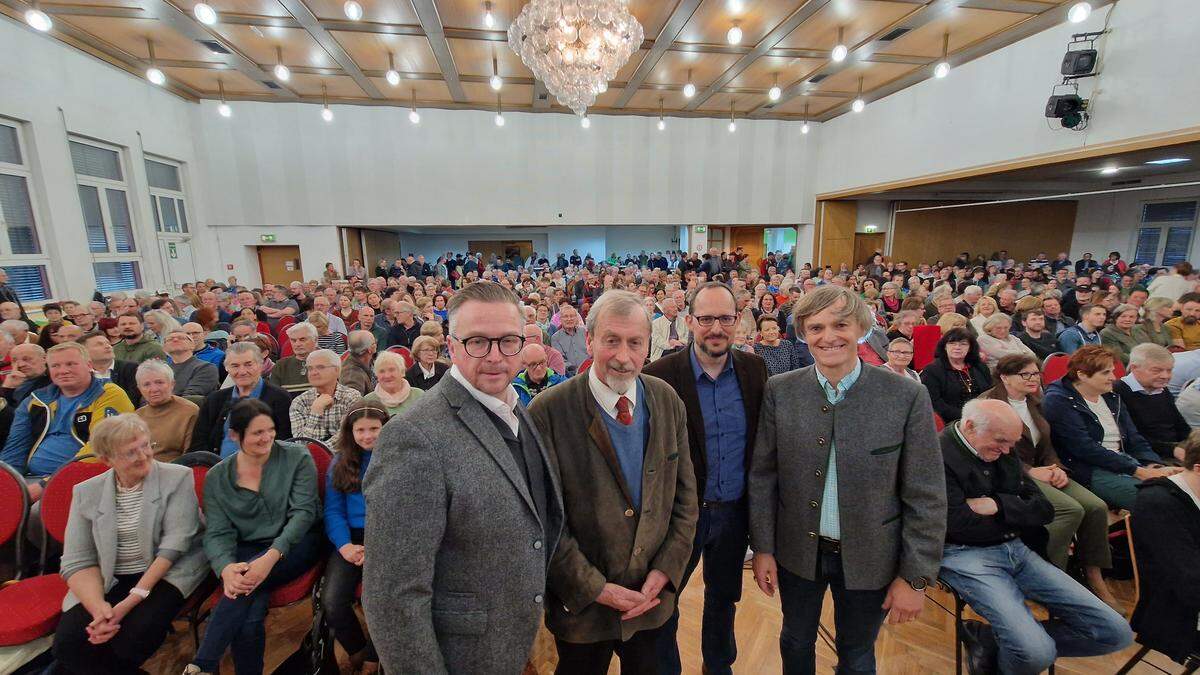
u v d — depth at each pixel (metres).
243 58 7.47
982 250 12.41
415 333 4.64
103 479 1.58
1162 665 1.69
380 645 0.78
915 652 1.76
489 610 0.88
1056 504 1.92
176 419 2.34
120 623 1.46
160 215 8.40
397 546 0.78
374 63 7.88
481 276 10.78
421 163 10.45
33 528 1.82
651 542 1.13
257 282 10.23
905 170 9.16
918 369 3.68
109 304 5.12
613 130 10.98
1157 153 5.90
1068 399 2.18
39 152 5.86
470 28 6.57
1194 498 1.41
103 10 5.80
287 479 1.76
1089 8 4.91
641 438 1.16
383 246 12.62
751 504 1.41
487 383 0.90
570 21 4.75
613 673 1.68
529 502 0.91
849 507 1.24
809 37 6.95
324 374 2.41
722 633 1.53
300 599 1.70
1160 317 3.84
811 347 1.26
